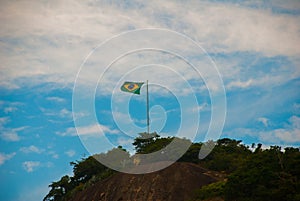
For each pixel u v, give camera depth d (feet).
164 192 165.07
